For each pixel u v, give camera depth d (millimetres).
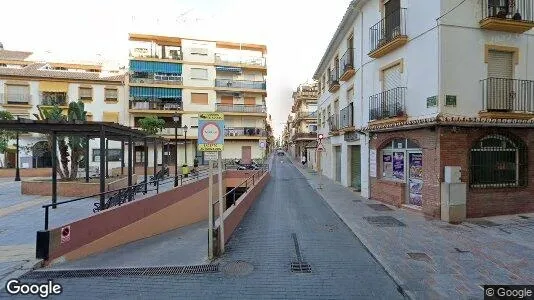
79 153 16875
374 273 5523
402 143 11547
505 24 9477
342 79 17219
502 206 9617
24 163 29828
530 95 10008
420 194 10602
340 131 18281
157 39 39062
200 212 15289
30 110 31703
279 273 5535
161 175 18859
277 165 42125
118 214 8062
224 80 39781
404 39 10883
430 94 9867
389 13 12438
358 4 14438
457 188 8984
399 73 11641
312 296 4668
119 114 35156
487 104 9688
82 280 5219
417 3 10484
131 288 4934
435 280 5086
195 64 38750
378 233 7906
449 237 7461
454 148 9297
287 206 12352
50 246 5938
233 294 4734
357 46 15297
